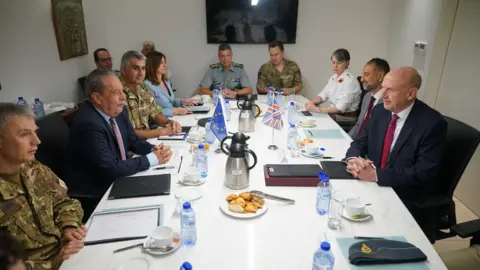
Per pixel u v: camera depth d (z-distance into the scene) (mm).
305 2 4387
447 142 1851
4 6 2760
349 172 1744
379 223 1324
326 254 1056
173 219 1345
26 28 3041
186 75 4723
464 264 1466
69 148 1851
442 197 1792
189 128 2572
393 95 1782
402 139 1809
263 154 2025
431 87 3383
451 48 3119
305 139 2221
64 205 1464
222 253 1146
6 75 2781
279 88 3990
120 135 1995
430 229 1745
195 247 1175
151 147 2137
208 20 4422
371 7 4402
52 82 3488
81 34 4055
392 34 4363
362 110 2814
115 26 4527
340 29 4504
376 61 2564
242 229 1275
